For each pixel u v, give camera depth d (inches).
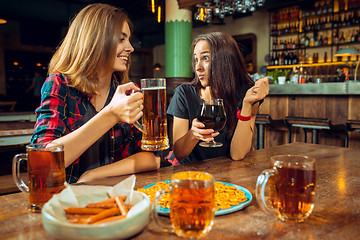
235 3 167.8
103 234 22.0
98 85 50.5
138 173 44.9
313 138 125.4
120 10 49.6
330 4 249.6
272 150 60.6
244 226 26.6
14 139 96.1
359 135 131.0
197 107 65.2
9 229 26.2
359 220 27.9
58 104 46.1
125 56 49.5
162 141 38.4
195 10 230.7
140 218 24.0
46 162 29.5
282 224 27.0
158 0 238.5
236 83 64.6
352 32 247.4
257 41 305.6
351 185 38.2
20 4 256.1
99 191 29.6
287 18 276.2
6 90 380.2
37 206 30.0
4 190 76.4
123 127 52.7
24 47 376.5
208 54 62.1
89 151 50.2
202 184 23.4
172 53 232.1
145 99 37.5
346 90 125.3
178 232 24.1
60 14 282.4
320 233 25.2
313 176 27.0
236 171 45.1
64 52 49.1
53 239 24.4
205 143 50.8
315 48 268.5
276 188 27.6
